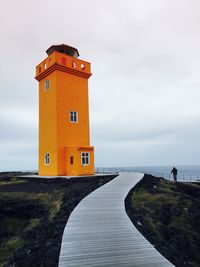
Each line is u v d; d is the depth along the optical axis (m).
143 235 12.05
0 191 24.42
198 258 14.57
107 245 10.79
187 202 22.36
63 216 15.37
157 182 28.17
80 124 33.75
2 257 13.05
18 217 18.94
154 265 9.10
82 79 34.81
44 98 34.41
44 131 33.91
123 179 28.09
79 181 26.86
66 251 10.23
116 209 16.02
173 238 15.47
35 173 43.94
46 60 34.22
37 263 9.91
